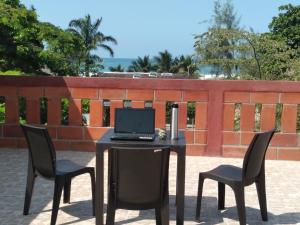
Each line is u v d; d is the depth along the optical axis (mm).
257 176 4309
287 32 30047
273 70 13102
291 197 5273
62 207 4734
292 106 7098
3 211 4566
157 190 3670
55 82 7336
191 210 4734
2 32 14617
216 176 4215
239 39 13844
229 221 4418
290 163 7020
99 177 4031
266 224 4375
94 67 43781
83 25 45094
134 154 3539
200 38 14594
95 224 4176
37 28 16188
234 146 7219
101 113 7352
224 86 7125
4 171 6109
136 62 58406
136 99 7230
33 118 7441
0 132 7504
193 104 7883
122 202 3656
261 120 7160
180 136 4410
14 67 15359
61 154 7199
